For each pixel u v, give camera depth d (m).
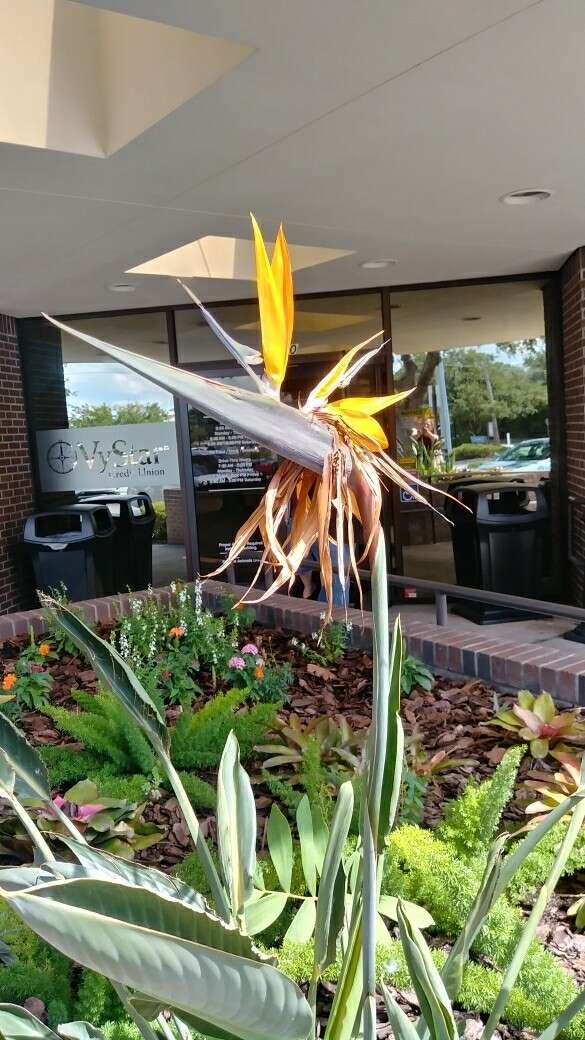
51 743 3.51
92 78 3.49
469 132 3.44
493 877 1.17
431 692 3.83
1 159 3.50
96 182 3.89
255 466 7.32
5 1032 1.13
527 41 2.66
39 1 3.32
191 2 2.37
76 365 7.65
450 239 5.33
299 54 2.70
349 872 1.60
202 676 4.32
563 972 1.73
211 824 2.72
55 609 1.14
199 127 3.26
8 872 0.86
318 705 3.84
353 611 4.85
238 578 7.14
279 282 0.89
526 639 5.61
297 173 3.89
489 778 2.84
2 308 7.10
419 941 1.07
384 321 6.95
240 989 0.74
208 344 7.32
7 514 7.32
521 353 6.83
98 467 7.75
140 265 5.73
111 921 0.65
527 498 6.77
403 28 2.56
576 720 3.17
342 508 0.89
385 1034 1.79
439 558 7.04
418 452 7.06
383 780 1.04
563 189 4.28
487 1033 1.24
